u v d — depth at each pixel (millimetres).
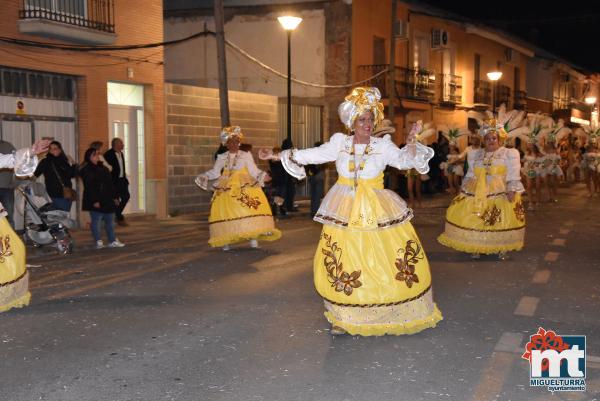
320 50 25484
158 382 5297
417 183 20688
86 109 15445
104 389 5156
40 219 11586
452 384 5219
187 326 6836
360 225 6125
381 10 27203
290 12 25609
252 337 6445
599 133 24969
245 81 26172
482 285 8719
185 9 26344
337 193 6348
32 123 14453
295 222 16656
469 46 35906
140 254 11469
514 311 7375
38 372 5531
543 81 48688
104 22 15609
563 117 49031
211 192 19734
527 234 13891
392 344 6184
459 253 11305
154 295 8219
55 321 7051
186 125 18844
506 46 40062
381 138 6324
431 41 31797
